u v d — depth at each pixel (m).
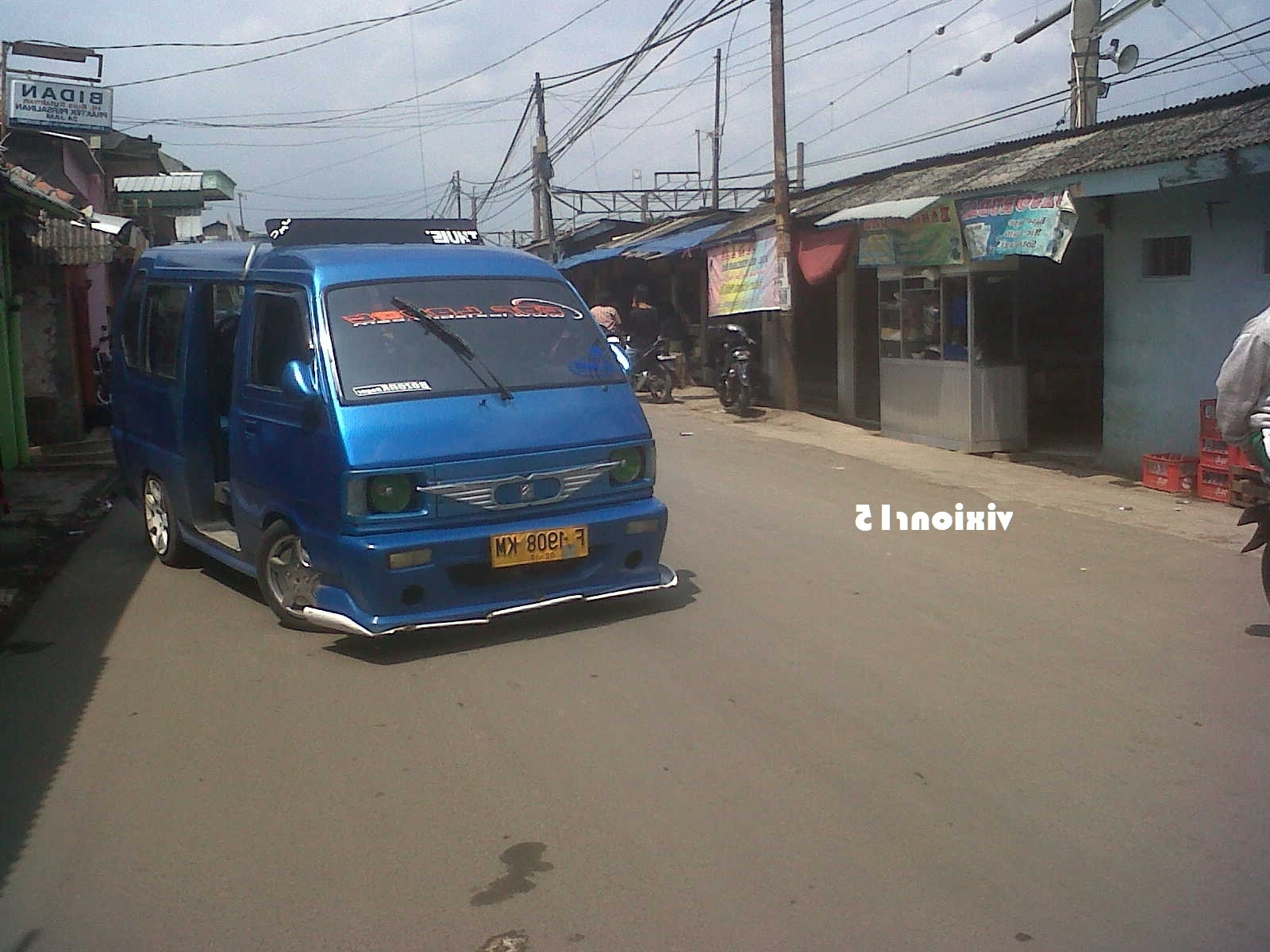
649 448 6.30
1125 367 10.80
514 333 6.31
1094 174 9.74
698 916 3.36
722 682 5.30
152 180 25.58
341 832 3.95
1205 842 3.74
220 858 3.79
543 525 5.87
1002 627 6.09
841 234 14.27
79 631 6.45
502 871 3.66
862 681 5.29
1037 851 3.70
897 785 4.20
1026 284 12.29
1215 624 6.09
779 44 15.58
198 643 6.14
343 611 5.72
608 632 6.09
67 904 3.54
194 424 7.44
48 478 11.79
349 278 6.20
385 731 4.83
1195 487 9.82
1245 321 9.48
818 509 9.40
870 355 15.73
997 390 12.37
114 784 4.40
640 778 4.30
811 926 3.30
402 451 5.59
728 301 17.75
